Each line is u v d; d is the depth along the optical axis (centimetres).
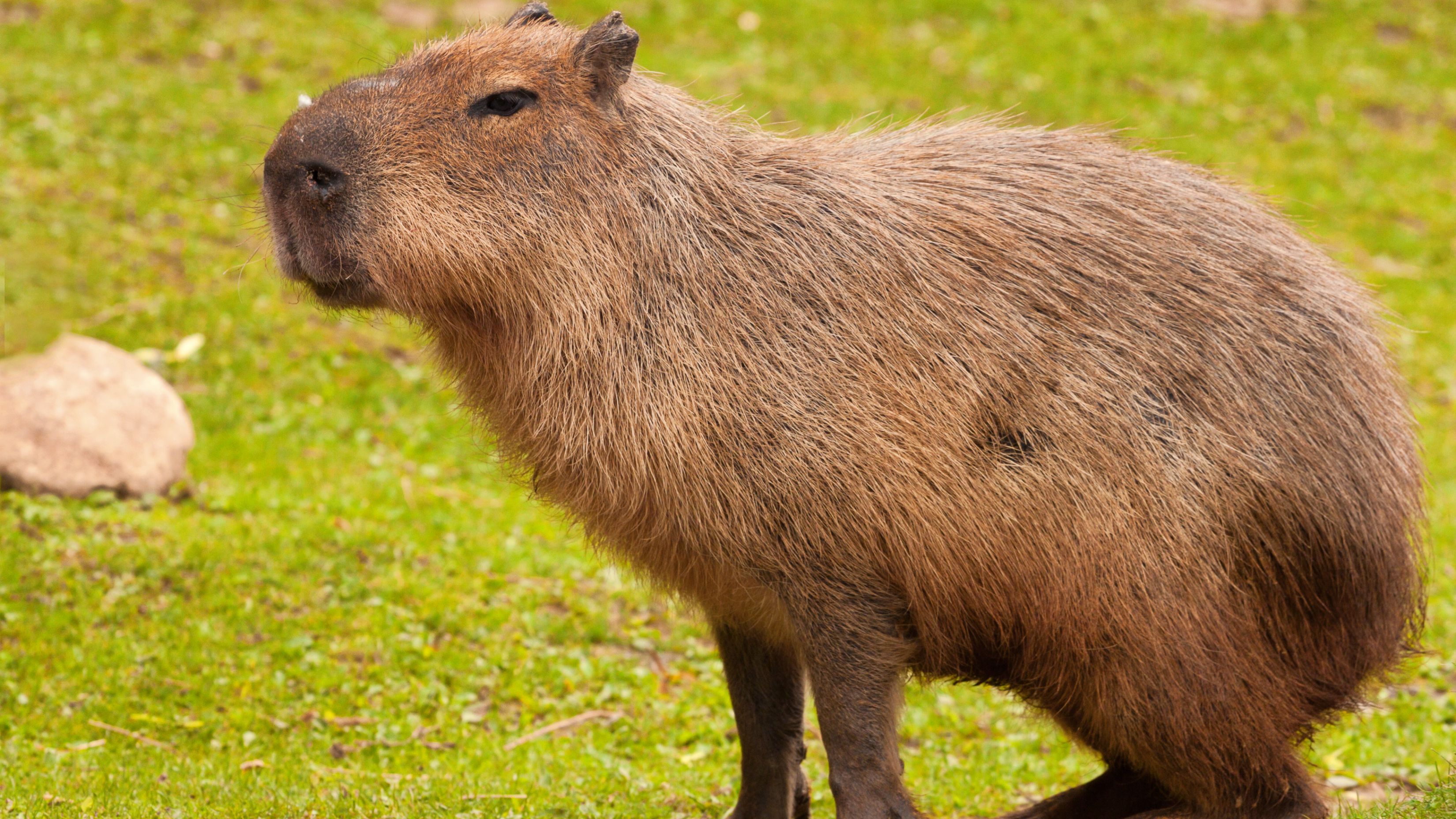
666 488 1411
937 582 1416
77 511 2767
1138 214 1509
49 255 4053
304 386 3744
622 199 1442
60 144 4794
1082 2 7400
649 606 2709
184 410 3131
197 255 4278
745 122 1625
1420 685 2483
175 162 4847
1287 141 6322
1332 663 1516
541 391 1451
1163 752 1470
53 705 2122
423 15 6431
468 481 3397
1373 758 2162
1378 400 1523
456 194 1416
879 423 1393
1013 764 2167
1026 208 1493
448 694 2312
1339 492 1462
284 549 2711
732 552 1419
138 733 2083
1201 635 1427
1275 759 1486
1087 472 1410
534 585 2747
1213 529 1423
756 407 1397
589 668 2428
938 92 6231
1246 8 7512
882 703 1431
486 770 1998
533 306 1436
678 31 6581
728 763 2144
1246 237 1529
